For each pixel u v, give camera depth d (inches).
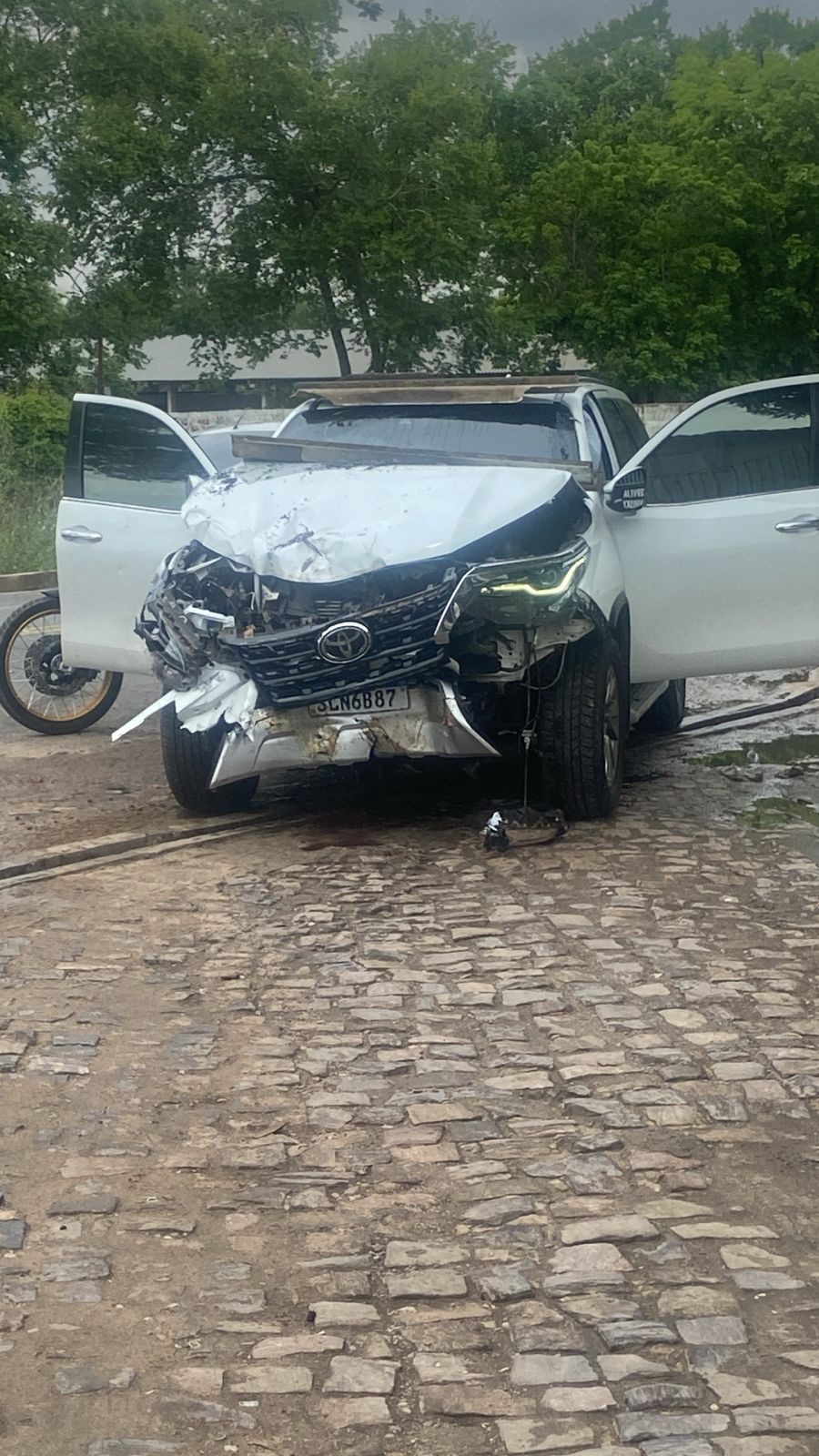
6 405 1369.3
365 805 325.1
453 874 271.0
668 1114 172.7
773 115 1957.4
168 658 282.7
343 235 1581.0
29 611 412.2
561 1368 124.6
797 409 327.6
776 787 339.9
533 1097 178.2
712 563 325.1
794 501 326.0
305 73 1562.5
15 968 224.1
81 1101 177.5
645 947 230.8
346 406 346.9
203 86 1576.0
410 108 1563.7
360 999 210.5
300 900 256.7
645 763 370.6
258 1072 185.9
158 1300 135.0
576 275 1947.6
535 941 234.1
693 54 2082.9
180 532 342.3
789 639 327.3
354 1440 116.0
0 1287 136.9
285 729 276.5
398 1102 176.9
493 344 1724.9
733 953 228.5
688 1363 125.1
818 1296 135.0
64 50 1567.4
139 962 227.1
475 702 284.5
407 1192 155.3
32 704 422.6
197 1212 151.2
